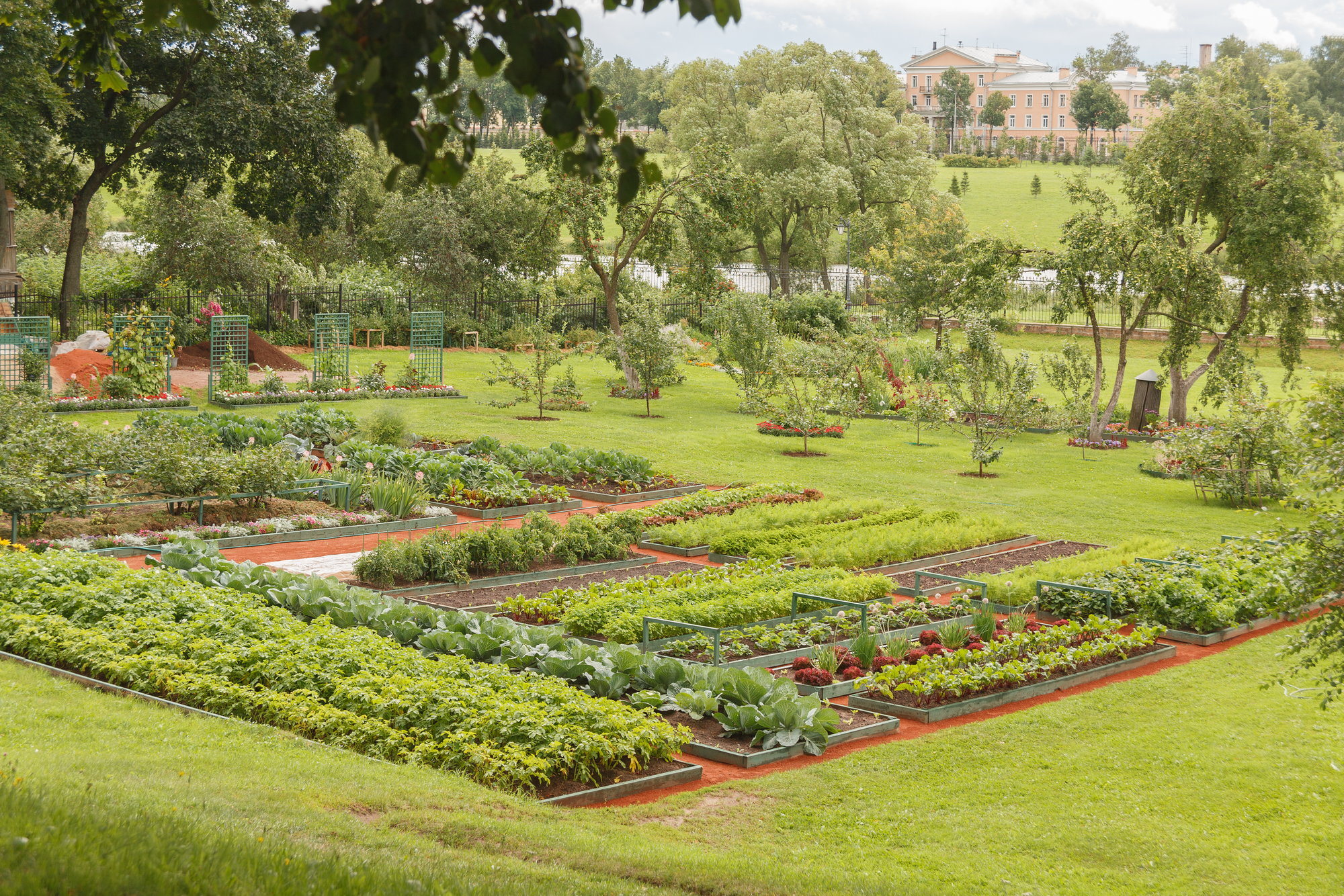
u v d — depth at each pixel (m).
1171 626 14.73
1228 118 31.33
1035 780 9.23
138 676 9.69
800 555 17.73
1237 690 12.07
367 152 56.41
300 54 35.97
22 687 9.00
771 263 69.94
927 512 21.06
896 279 56.28
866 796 8.78
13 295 38.25
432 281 50.34
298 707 9.13
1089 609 15.17
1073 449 31.17
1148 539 19.05
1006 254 30.28
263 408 30.89
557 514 21.59
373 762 8.23
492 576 15.97
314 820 6.30
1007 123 160.00
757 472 26.09
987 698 11.41
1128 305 30.97
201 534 17.25
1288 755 9.88
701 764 9.51
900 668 11.24
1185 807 8.67
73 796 5.57
